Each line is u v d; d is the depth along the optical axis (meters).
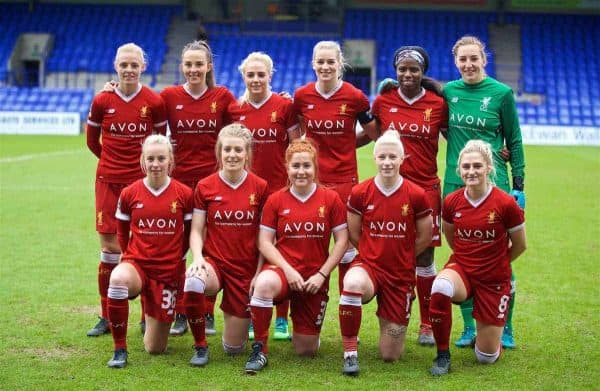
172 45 33.22
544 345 6.39
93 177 16.98
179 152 6.96
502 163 6.65
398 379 5.57
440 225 6.79
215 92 6.92
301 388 5.34
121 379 5.49
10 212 12.57
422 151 6.72
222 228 6.11
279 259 5.97
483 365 5.91
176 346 6.37
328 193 6.12
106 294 6.62
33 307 7.34
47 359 5.91
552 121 28.59
